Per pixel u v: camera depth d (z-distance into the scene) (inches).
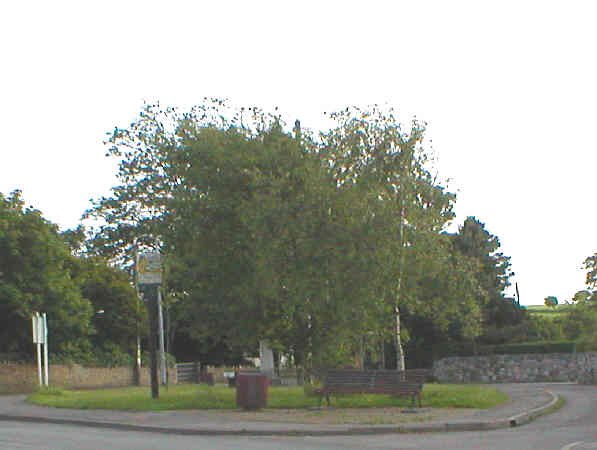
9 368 1546.5
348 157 1111.0
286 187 1070.4
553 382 2047.2
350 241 1016.9
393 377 926.4
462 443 631.8
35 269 1686.8
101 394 1283.2
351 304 1031.6
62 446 602.2
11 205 1696.6
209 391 1305.4
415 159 1160.2
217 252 1127.0
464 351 2472.9
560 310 2485.2
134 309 2164.1
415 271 1101.7
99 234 2165.4
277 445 622.8
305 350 1131.3
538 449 583.2
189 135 1181.7
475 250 2805.1
